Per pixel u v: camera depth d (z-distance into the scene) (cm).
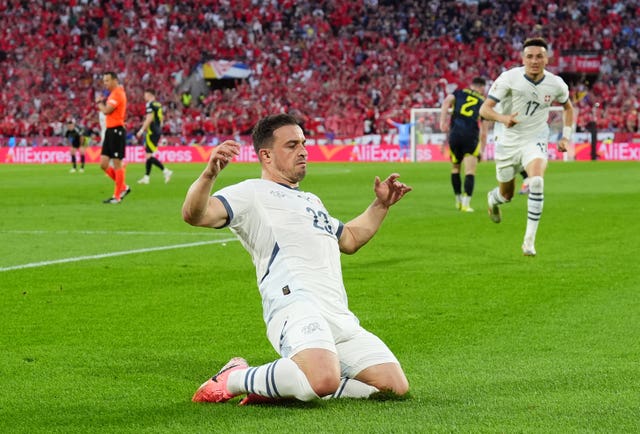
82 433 804
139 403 905
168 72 8594
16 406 898
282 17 8969
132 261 1930
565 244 2198
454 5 8938
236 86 8644
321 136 7881
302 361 854
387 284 1645
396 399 893
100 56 8675
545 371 1023
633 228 2539
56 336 1238
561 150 2147
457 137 3047
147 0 8912
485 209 3152
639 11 8812
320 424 807
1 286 1631
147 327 1295
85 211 3122
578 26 8756
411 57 8681
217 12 8944
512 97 2103
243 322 1326
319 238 938
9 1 8850
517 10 8900
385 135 7738
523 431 781
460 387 953
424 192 3953
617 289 1577
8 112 8362
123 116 3481
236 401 906
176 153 7881
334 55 8719
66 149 7888
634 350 1130
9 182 4844
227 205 914
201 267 1845
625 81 8462
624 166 6194
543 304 1447
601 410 848
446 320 1330
